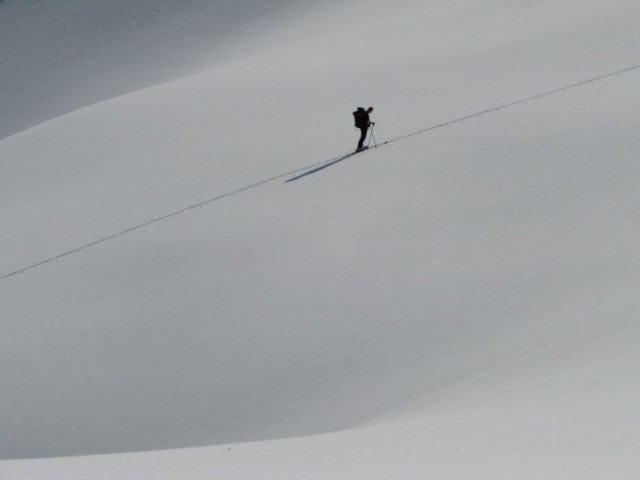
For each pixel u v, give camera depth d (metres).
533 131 77.88
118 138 104.19
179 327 62.47
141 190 87.38
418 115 88.50
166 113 108.25
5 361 62.62
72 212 86.56
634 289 51.12
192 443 51.47
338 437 30.48
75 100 182.00
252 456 26.41
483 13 122.00
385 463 22.56
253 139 92.62
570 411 27.75
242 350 58.50
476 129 81.31
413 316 57.12
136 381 58.09
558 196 66.62
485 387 39.72
